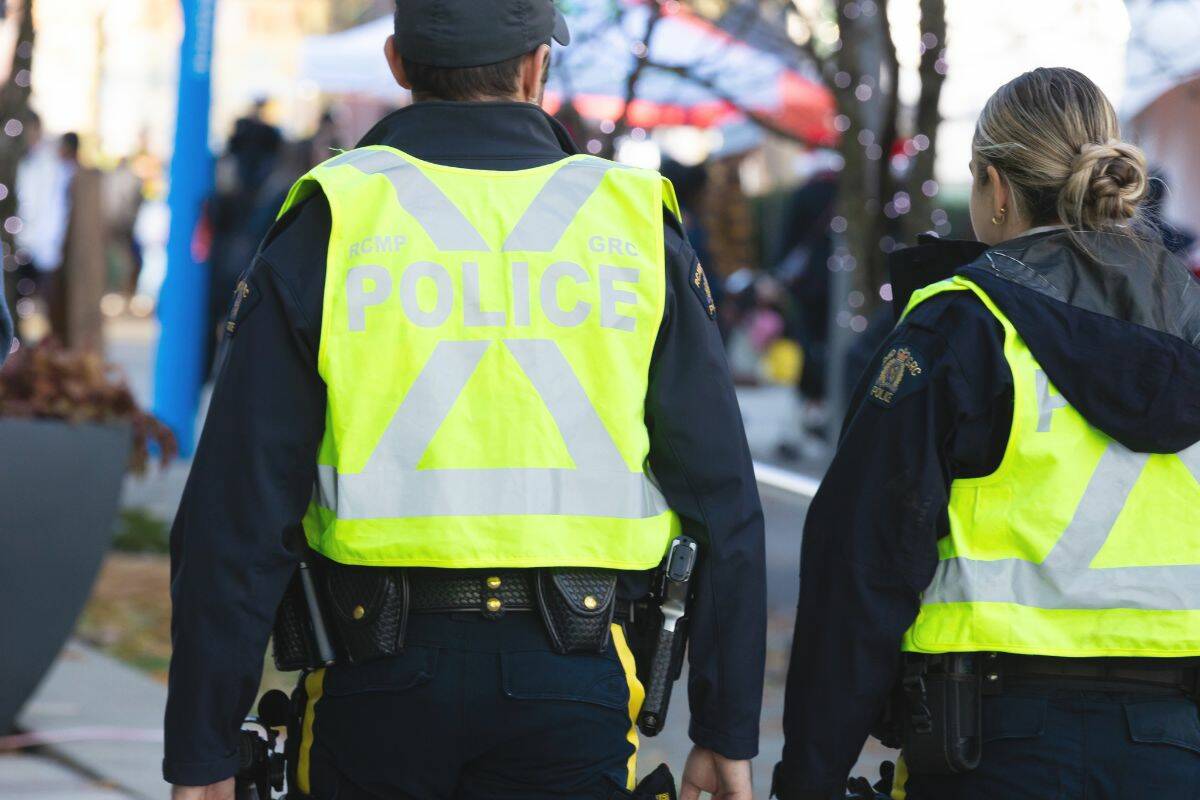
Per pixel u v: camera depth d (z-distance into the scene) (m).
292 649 8.74
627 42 21.17
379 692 8.34
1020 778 8.68
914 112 23.11
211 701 8.34
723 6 24.64
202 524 8.38
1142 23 22.73
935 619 8.90
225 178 41.16
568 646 8.38
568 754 8.32
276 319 8.52
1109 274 8.88
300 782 8.81
